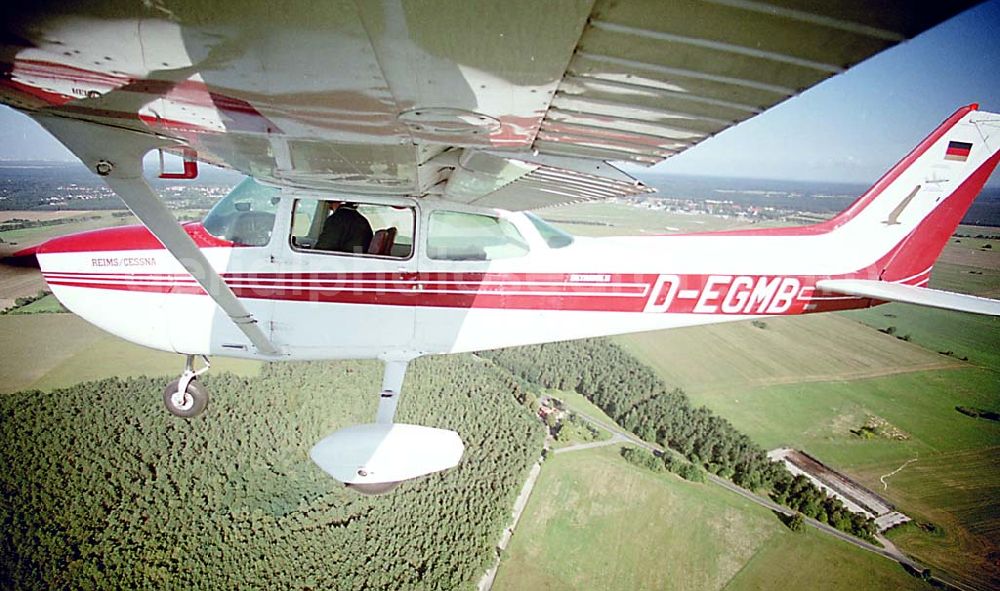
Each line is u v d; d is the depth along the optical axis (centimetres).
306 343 365
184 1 88
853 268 477
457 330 386
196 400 429
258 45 103
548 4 77
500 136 160
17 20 101
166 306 356
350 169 259
